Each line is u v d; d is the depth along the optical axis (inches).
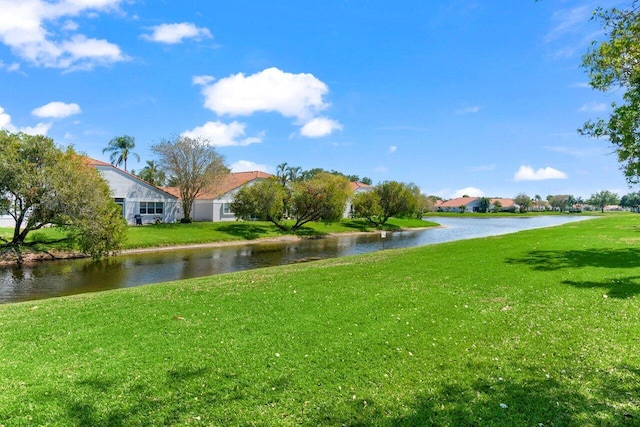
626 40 489.7
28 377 212.1
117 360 234.7
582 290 380.5
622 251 652.7
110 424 167.8
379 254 852.6
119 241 983.0
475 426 160.7
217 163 1770.4
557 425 158.1
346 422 167.9
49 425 166.7
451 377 204.7
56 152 919.0
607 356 220.7
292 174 2940.5
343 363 226.2
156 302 387.2
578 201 7573.8
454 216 5039.4
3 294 597.6
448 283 442.9
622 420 158.9
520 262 577.9
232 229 1656.0
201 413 176.2
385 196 2509.8
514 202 6387.8
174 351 247.8
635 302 327.0
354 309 339.3
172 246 1266.0
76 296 462.6
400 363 224.4
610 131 537.0
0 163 805.2
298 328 289.4
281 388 198.2
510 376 202.7
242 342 262.5
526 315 306.8
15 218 917.2
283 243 1485.0
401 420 167.6
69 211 874.8
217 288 461.7
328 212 1888.5
